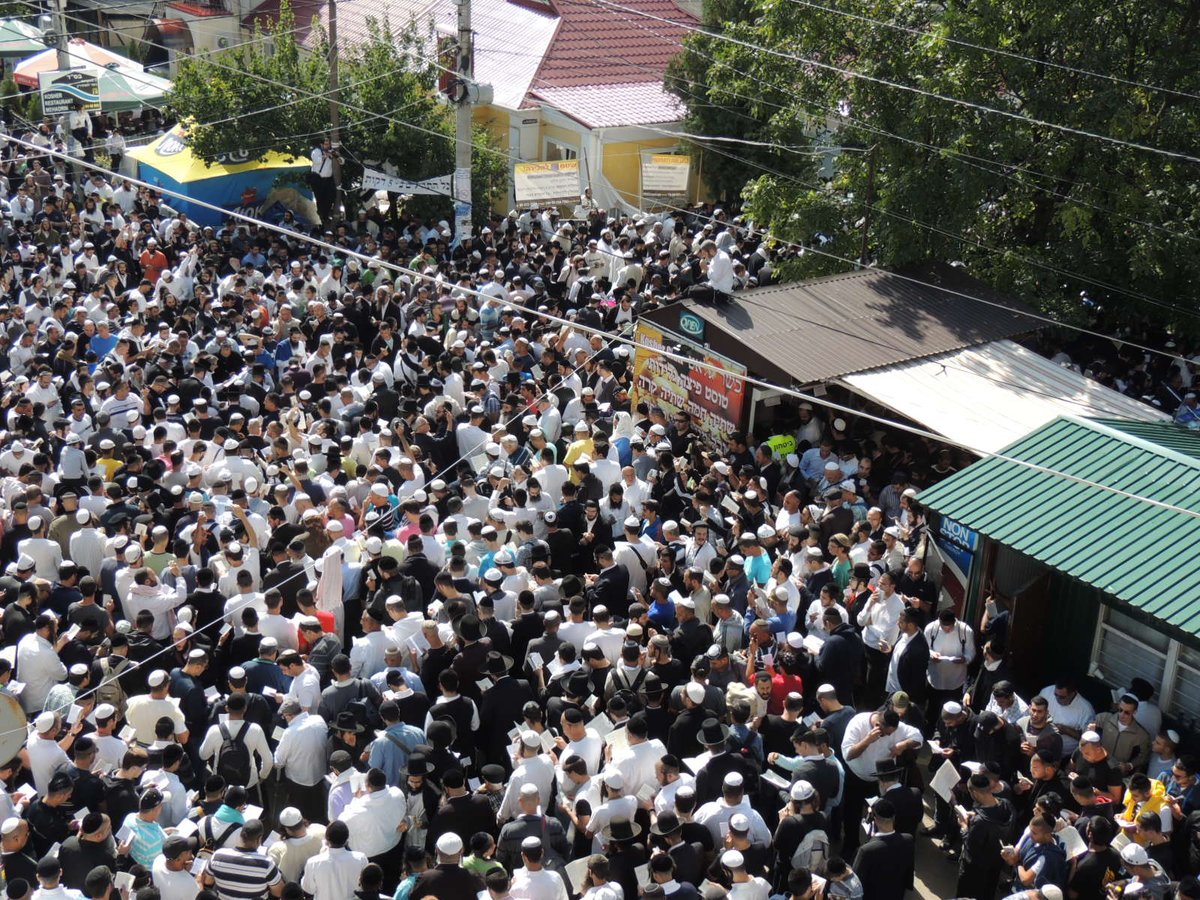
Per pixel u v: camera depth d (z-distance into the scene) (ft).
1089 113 57.47
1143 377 58.08
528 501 42.39
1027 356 52.06
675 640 34.42
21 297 71.41
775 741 31.35
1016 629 36.73
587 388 53.16
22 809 28.19
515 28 109.50
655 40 109.50
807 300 54.95
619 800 27.50
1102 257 59.93
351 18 122.31
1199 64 57.57
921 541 39.17
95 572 39.88
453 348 55.98
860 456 48.01
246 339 59.00
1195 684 32.73
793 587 37.06
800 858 26.84
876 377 49.14
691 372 52.90
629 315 65.00
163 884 25.34
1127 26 58.59
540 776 28.73
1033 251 61.67
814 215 66.08
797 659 33.32
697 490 42.01
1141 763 31.68
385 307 66.03
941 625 35.63
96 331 60.13
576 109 100.37
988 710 32.01
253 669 32.07
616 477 45.06
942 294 56.80
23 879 24.79
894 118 62.90
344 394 51.39
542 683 33.30
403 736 29.45
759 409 50.70
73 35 126.52
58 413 52.80
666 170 88.99
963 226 60.13
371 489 41.93
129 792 28.12
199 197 89.35
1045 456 37.58
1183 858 28.50
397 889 25.86
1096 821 27.12
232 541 37.37
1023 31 59.57
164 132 103.35
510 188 99.76
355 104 89.97
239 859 25.34
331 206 88.94
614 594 37.40
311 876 25.85
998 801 28.96
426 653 33.22
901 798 28.09
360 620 37.96
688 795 26.71
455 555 36.17
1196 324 59.21
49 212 83.46
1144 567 32.37
